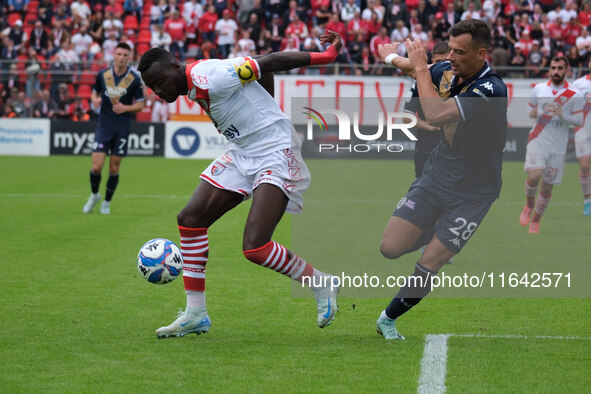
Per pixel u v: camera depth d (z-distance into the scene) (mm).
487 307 16453
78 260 21234
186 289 13844
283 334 14141
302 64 13422
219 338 13797
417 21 61469
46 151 58500
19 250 22625
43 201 34250
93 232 25953
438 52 19578
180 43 62719
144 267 14305
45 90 58438
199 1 64500
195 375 11523
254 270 20375
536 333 14266
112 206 32906
